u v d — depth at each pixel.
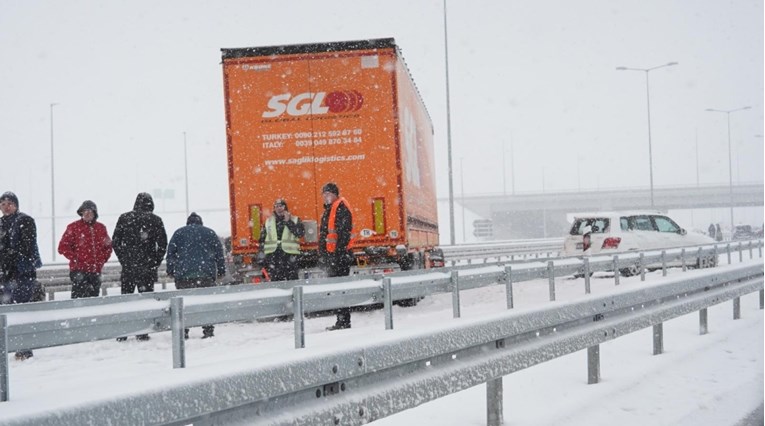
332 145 14.12
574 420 6.48
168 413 3.52
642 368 8.76
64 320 3.96
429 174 20.28
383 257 14.23
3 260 9.94
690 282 10.14
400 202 14.06
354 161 14.11
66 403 3.13
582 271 10.26
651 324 9.00
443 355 5.63
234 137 14.19
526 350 6.52
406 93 15.20
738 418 6.46
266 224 13.44
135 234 12.09
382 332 5.32
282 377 4.16
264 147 14.16
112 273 20.47
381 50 14.06
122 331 4.32
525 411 6.85
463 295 18.06
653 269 22.64
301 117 14.13
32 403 3.14
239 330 12.21
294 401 4.31
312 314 15.09
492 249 36.22
